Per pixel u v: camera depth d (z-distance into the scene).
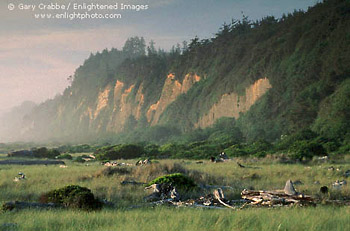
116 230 8.49
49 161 38.59
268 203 12.85
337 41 93.25
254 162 34.06
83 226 9.08
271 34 142.12
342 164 30.89
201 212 10.47
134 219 9.77
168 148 56.25
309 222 8.73
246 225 8.77
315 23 111.31
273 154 39.88
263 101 105.69
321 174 22.25
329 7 113.00
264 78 113.69
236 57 144.75
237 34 171.38
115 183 17.72
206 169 25.83
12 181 19.12
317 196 14.27
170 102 171.50
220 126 117.31
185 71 172.25
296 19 130.88
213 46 170.62
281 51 113.31
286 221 8.90
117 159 48.59
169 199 14.16
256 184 18.52
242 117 111.69
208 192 15.62
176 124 151.00
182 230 8.38
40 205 12.33
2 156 52.06
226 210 11.70
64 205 12.61
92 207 12.51
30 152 53.59
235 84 125.25
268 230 8.16
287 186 13.52
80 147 92.19
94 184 17.58
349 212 10.57
